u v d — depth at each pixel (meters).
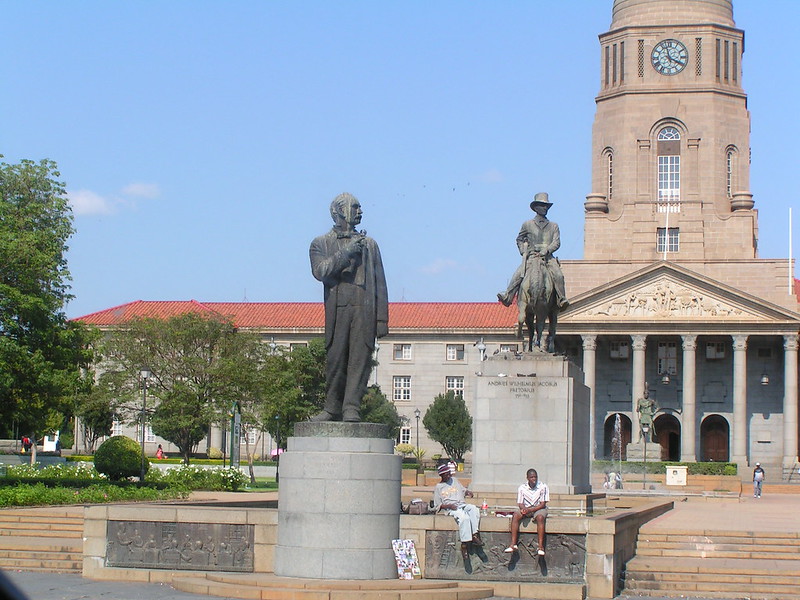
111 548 24.33
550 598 22.52
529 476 23.58
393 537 21.97
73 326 53.16
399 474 22.23
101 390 75.94
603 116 105.00
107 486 44.81
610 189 104.44
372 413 102.00
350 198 22.81
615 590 24.19
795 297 98.06
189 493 47.69
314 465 21.58
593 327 98.50
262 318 117.50
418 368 114.19
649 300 98.25
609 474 72.50
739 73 104.69
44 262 50.16
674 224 101.62
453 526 22.98
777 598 25.27
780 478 94.75
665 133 103.50
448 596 21.11
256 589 20.72
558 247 35.41
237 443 78.69
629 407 103.31
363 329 22.38
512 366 33.72
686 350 97.69
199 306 119.31
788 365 96.50
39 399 51.50
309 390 90.25
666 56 103.88
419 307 119.31
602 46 106.56
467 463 93.44
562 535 23.17
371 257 22.62
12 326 49.19
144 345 77.56
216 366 76.38
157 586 22.92
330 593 20.34
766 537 30.62
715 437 103.81
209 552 23.70
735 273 99.62
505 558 23.08
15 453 82.44
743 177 103.12
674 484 72.94
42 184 53.50
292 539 21.72
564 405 33.22
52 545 29.12
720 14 104.88
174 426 75.38
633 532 29.28
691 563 27.66
